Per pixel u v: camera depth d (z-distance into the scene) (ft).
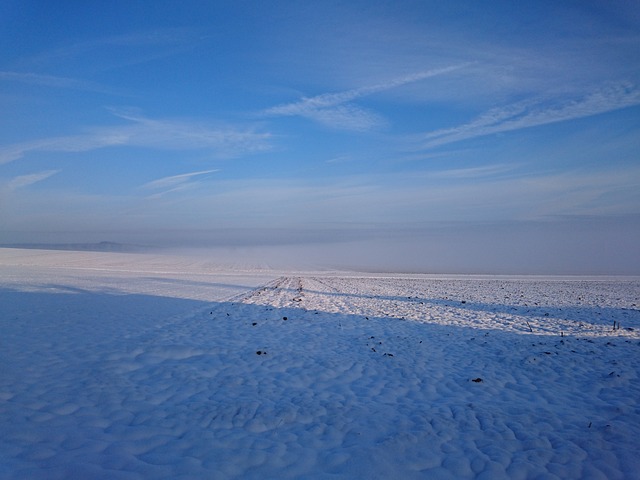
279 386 24.26
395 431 18.54
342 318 49.80
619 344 36.94
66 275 108.37
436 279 146.82
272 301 64.03
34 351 29.37
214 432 17.92
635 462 16.08
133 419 18.90
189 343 33.32
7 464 14.35
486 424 19.49
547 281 143.74
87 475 13.87
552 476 15.10
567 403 22.79
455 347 35.94
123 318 44.27
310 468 15.19
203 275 127.03
